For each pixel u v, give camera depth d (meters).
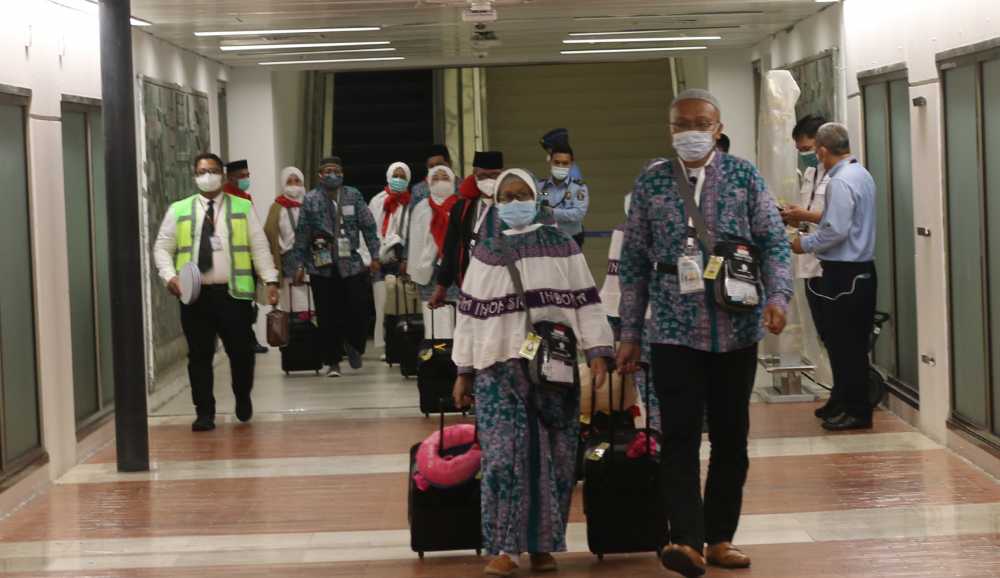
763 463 8.12
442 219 10.61
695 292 5.55
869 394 9.16
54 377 8.35
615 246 7.52
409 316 12.20
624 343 5.77
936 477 7.62
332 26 10.88
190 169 12.69
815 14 11.55
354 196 12.19
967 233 7.99
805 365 10.43
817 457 8.23
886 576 5.75
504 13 10.52
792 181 10.25
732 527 5.94
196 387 9.78
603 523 6.03
